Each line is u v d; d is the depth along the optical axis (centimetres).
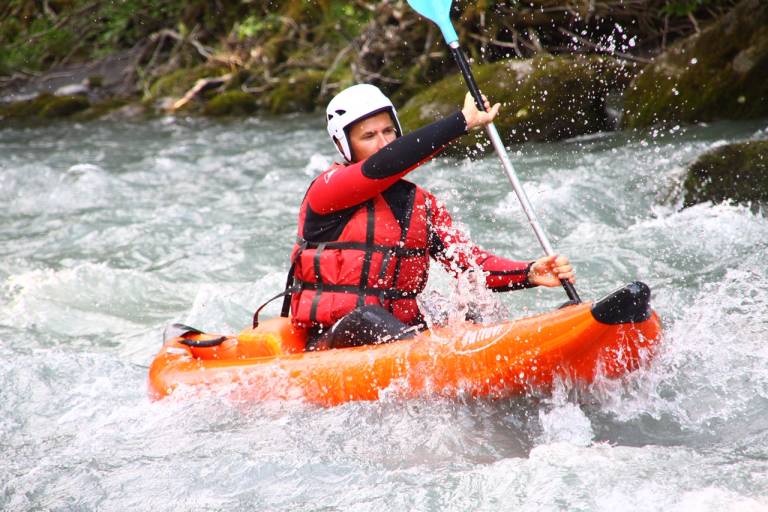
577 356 1119
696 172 2241
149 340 1702
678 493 949
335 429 1177
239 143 3697
